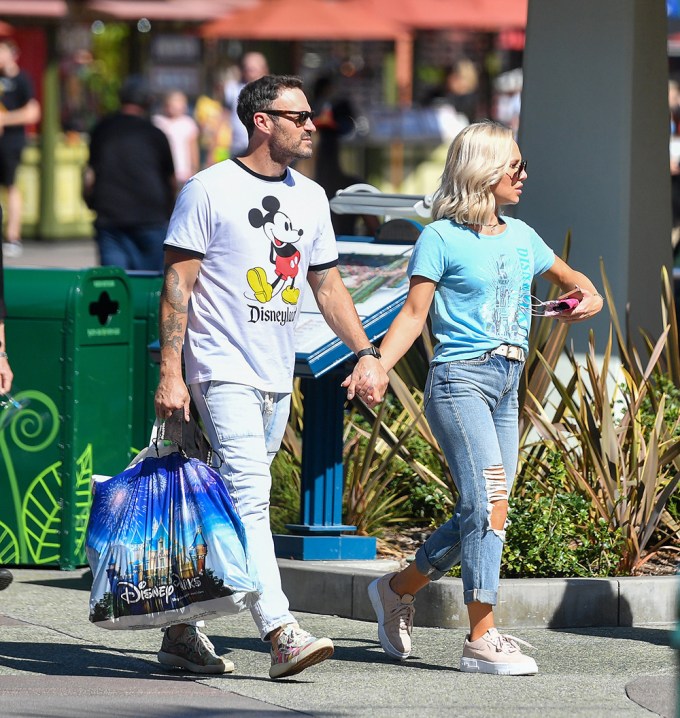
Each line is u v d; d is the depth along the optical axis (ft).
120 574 56.59
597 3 88.02
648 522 71.87
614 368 86.74
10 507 79.77
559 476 73.00
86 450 79.66
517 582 66.85
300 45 273.95
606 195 87.92
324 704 54.65
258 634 66.39
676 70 218.79
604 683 57.93
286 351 58.80
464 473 58.44
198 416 60.03
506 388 59.31
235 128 215.31
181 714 52.90
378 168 221.25
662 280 86.43
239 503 57.52
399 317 58.95
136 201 126.31
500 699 55.47
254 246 57.57
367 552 72.59
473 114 266.77
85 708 53.57
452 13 230.89
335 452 72.08
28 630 66.28
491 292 58.54
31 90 215.51
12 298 78.95
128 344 81.51
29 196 241.76
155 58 257.75
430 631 66.39
